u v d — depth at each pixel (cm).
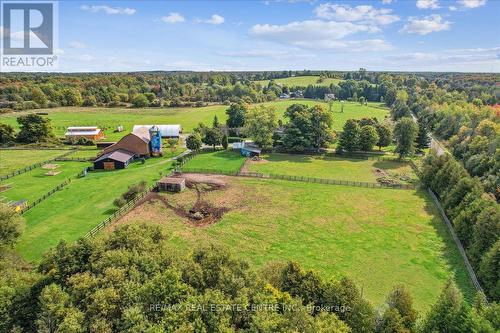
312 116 8994
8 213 3891
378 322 2467
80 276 2561
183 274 2712
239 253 4031
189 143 8512
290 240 4344
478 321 2303
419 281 3553
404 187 6275
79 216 4906
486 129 7919
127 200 5381
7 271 2875
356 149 8800
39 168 7269
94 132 9994
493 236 3597
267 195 5828
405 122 8000
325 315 2325
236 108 11219
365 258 3959
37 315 2295
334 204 5500
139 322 2177
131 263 2778
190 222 4812
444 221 4922
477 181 4900
